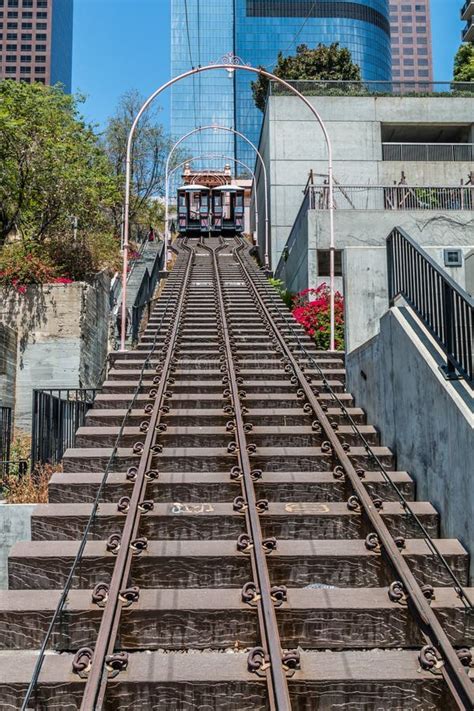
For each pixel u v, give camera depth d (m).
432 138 28.28
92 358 14.58
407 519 5.75
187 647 4.30
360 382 8.76
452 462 5.52
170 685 3.67
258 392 9.25
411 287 7.16
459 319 5.69
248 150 99.38
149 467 6.65
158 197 37.41
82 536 5.60
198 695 3.67
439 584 5.05
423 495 6.26
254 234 34.38
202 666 3.85
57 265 15.66
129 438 7.44
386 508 5.94
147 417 8.05
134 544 5.10
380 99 26.11
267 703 3.64
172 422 8.04
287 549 5.18
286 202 25.42
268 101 26.16
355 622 4.38
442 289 6.07
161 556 4.98
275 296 16.89
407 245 7.31
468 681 3.56
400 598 4.50
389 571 4.95
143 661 3.89
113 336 16.91
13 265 13.97
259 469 6.79
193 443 7.45
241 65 13.27
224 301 15.70
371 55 110.50
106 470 6.34
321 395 8.98
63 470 6.87
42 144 16.20
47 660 3.91
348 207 20.66
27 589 4.88
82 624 4.32
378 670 3.83
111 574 4.95
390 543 5.01
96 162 22.27
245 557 5.00
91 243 17.48
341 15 108.62
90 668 3.71
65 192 16.50
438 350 6.29
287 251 22.14
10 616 4.33
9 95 16.22
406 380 6.81
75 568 4.83
